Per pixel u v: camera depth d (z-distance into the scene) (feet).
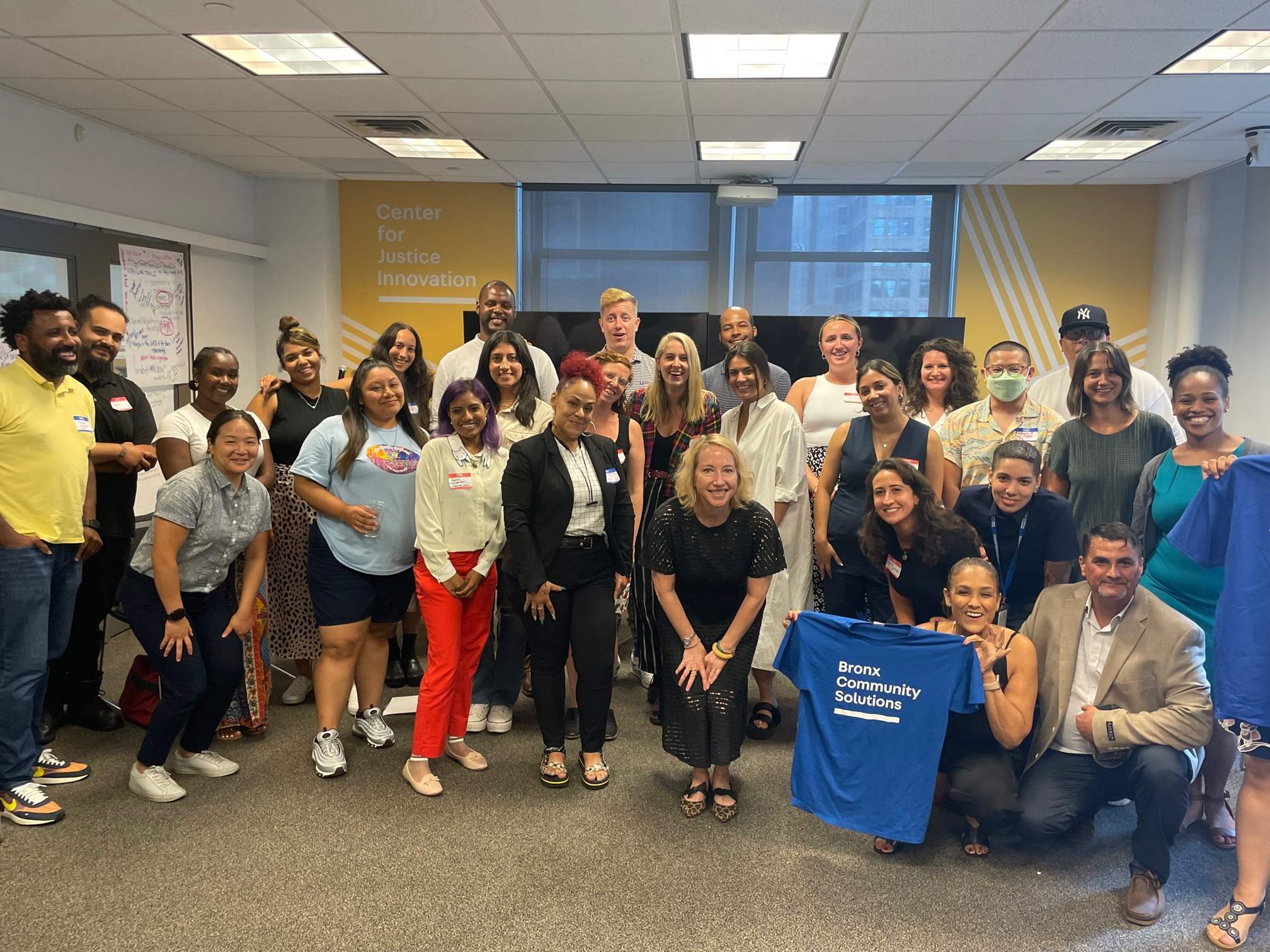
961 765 8.54
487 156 20.20
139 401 11.92
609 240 24.34
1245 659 7.07
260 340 23.56
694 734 9.01
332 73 14.21
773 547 9.05
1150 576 9.18
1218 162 19.76
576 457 9.45
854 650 8.34
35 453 8.75
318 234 23.30
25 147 15.56
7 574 8.56
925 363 12.82
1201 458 8.82
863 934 7.20
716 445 8.79
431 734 9.59
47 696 11.09
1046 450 10.94
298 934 7.11
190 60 13.57
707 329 21.71
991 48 12.77
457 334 24.02
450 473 9.45
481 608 10.01
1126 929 7.30
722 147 19.17
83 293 16.88
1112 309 22.84
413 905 7.54
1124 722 7.78
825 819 8.47
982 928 7.29
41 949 6.89
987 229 23.00
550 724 9.75
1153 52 12.88
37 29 12.28
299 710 12.05
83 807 9.23
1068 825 8.20
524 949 6.97
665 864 8.22
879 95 15.07
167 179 19.53
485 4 11.30
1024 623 8.82
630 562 9.86
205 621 9.62
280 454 11.82
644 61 13.44
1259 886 7.12
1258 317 20.21
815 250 24.03
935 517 9.15
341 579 9.89
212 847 8.45
